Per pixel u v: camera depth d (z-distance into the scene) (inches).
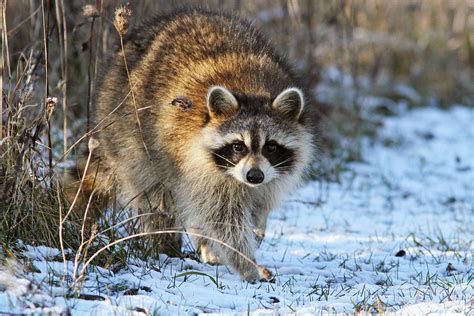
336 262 416.5
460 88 936.3
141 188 406.3
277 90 395.5
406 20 976.9
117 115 408.2
